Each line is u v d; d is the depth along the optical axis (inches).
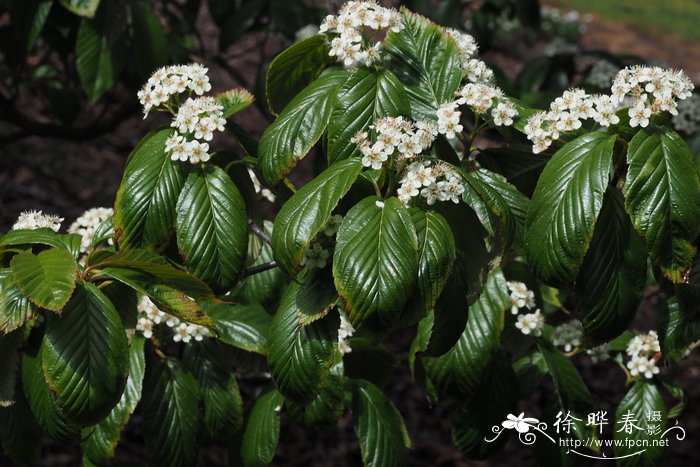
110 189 97.0
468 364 39.6
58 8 54.1
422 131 34.9
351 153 35.8
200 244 35.8
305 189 34.4
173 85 37.2
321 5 68.9
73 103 62.5
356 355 42.7
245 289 42.2
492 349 39.6
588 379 82.0
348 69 37.1
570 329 44.2
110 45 52.5
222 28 63.1
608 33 190.9
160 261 35.2
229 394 40.7
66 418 34.2
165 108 38.4
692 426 80.6
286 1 61.2
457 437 41.3
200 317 34.8
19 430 40.3
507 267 42.7
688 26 204.7
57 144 102.0
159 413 39.7
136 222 36.1
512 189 36.7
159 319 39.4
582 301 35.5
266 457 40.6
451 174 34.7
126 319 37.2
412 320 33.9
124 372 34.4
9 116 61.3
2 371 36.3
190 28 66.6
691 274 36.6
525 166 38.3
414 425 77.9
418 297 33.8
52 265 34.2
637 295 35.7
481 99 36.4
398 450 40.9
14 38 56.9
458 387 39.8
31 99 99.5
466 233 35.9
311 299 35.3
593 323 35.7
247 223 36.3
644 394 43.0
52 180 96.0
